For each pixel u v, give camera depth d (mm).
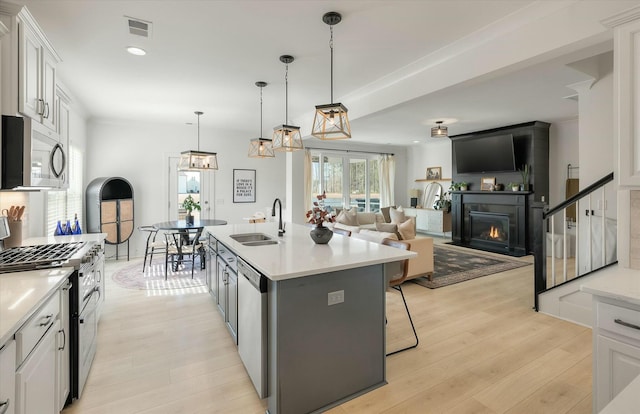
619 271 1861
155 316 3338
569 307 3219
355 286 2074
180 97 4547
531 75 3766
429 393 2096
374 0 2262
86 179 5688
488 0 2256
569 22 2227
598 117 3811
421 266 4398
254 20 2525
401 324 3150
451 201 8320
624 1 1980
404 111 5527
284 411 1837
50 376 1595
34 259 2012
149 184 6285
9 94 1985
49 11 2395
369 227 7109
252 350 2080
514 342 2777
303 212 6625
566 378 2254
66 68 3484
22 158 2033
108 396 2051
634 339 1440
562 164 6434
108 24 2586
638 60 1739
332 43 2906
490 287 4324
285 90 4207
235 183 7109
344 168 9086
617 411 743
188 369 2367
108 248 5977
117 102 4793
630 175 1786
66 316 1891
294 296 1849
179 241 5340
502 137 6684
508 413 1906
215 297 3518
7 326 1135
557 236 6156
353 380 2076
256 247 2561
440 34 2723
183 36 2785
